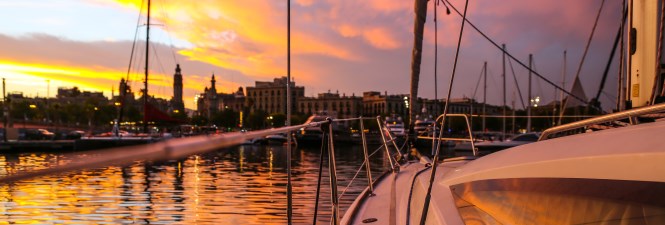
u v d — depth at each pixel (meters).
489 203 2.66
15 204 16.06
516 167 2.60
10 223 13.31
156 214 14.53
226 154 50.31
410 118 9.07
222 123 151.88
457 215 2.90
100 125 142.00
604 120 3.48
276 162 37.91
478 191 2.88
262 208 15.25
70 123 146.12
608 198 1.87
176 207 15.66
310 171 29.06
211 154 50.09
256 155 48.75
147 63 48.97
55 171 1.03
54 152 50.06
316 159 41.66
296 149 61.53
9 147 50.25
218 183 22.45
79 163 1.03
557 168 2.26
